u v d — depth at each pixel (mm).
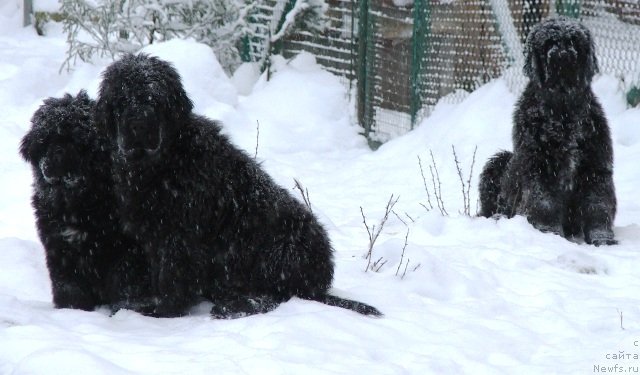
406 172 14234
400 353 6199
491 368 6074
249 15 19641
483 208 11414
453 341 6625
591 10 14234
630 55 13891
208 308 7586
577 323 7238
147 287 7535
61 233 7359
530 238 9938
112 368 5477
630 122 13562
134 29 18547
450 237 10164
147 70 6984
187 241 7195
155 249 7250
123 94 6867
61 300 7574
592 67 10094
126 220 7254
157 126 6859
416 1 15656
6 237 9859
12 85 17375
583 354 6457
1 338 6078
